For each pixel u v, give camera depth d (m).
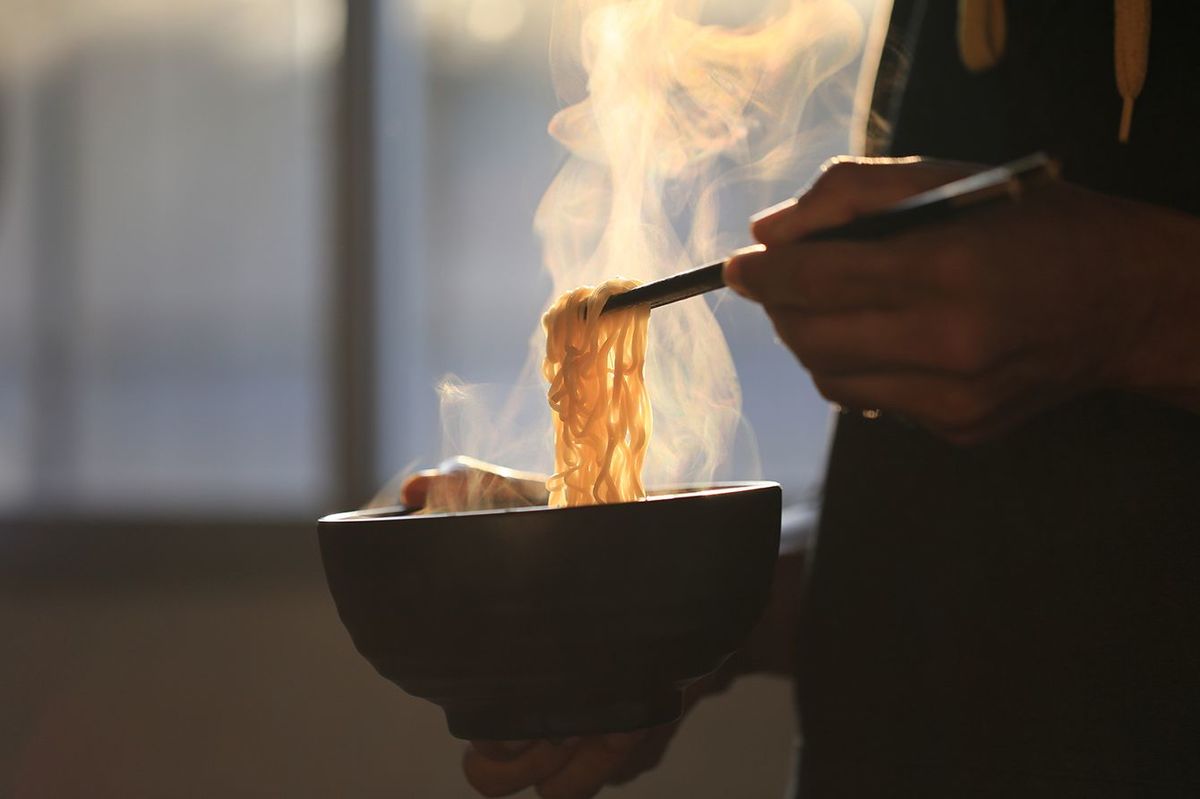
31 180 3.13
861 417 1.15
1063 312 0.89
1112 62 1.08
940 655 1.11
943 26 1.17
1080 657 1.07
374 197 2.79
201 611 2.72
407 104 2.91
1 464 3.11
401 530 0.95
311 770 2.67
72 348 3.15
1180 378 0.93
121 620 2.74
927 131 1.17
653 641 0.95
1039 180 0.85
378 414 2.79
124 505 2.85
